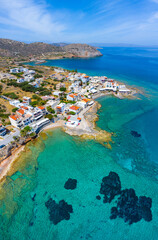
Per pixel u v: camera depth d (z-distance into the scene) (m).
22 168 50.28
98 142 63.12
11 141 58.28
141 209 39.41
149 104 101.12
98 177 48.06
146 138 66.88
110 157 55.88
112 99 109.38
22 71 170.12
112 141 64.12
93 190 44.03
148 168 51.91
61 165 52.16
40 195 42.38
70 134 67.69
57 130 70.38
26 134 62.03
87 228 35.69
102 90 120.88
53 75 160.38
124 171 50.41
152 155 57.47
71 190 43.91
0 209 38.28
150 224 36.56
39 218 37.16
